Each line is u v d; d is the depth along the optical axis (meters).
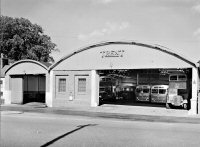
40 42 65.88
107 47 29.84
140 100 38.19
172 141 12.59
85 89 31.16
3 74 35.91
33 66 33.84
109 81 38.59
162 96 35.50
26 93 36.53
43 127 16.75
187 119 21.67
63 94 32.09
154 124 18.58
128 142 12.32
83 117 22.58
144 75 43.16
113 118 22.12
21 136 13.74
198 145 11.77
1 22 60.50
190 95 29.45
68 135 14.05
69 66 31.80
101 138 13.27
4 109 28.92
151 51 27.70
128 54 28.80
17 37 59.31
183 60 26.31
